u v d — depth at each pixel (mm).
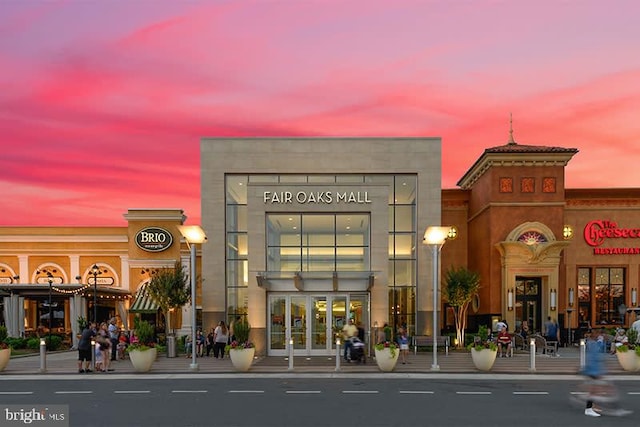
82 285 35375
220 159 31812
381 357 19609
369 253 27547
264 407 13336
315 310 26125
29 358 27297
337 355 19969
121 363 23250
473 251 38719
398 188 32000
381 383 17172
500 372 19391
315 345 25984
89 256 43312
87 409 13242
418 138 31875
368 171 31781
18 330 35500
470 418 12125
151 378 18531
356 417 12203
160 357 25453
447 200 40219
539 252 33719
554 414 12586
